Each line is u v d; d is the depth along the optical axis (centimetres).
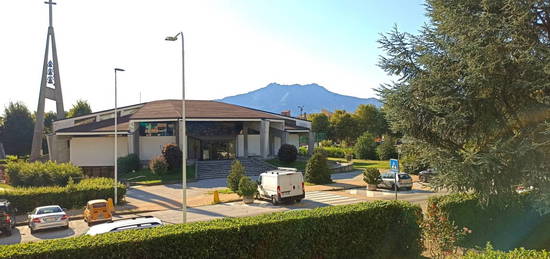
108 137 4591
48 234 1934
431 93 1161
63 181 3438
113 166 4556
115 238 860
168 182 3775
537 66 982
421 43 1222
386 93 1234
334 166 4541
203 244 912
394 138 5694
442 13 1180
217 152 5059
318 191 3044
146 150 4744
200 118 4634
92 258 818
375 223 1132
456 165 1059
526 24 1020
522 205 1305
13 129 6881
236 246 944
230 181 2892
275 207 2402
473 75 1042
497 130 1102
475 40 1055
